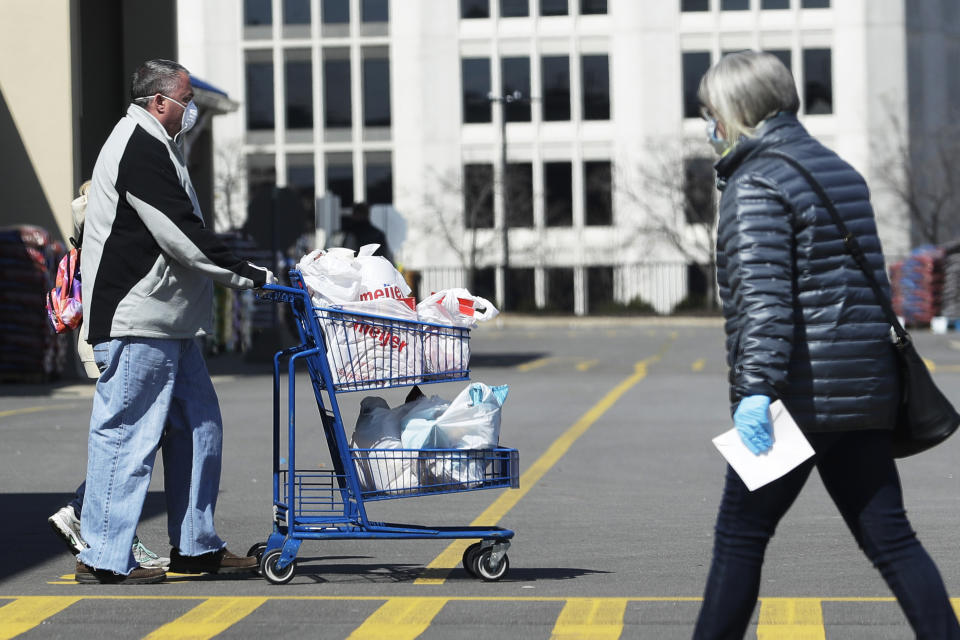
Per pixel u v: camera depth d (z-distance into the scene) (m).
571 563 10.89
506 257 80.75
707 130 7.41
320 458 17.94
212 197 46.78
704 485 15.50
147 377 10.09
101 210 10.09
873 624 8.60
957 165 85.38
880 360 6.93
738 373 6.84
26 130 33.12
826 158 7.03
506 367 36.38
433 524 12.80
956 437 19.95
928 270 61.72
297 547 10.12
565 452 18.55
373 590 9.91
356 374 10.08
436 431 10.20
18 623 8.89
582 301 86.50
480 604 9.35
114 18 39.97
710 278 82.12
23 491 15.24
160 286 10.05
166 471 10.47
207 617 9.02
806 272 6.88
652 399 26.45
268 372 34.69
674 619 8.80
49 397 27.97
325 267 10.07
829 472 7.14
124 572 10.12
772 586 9.88
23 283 30.73
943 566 10.52
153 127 10.10
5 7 33.12
